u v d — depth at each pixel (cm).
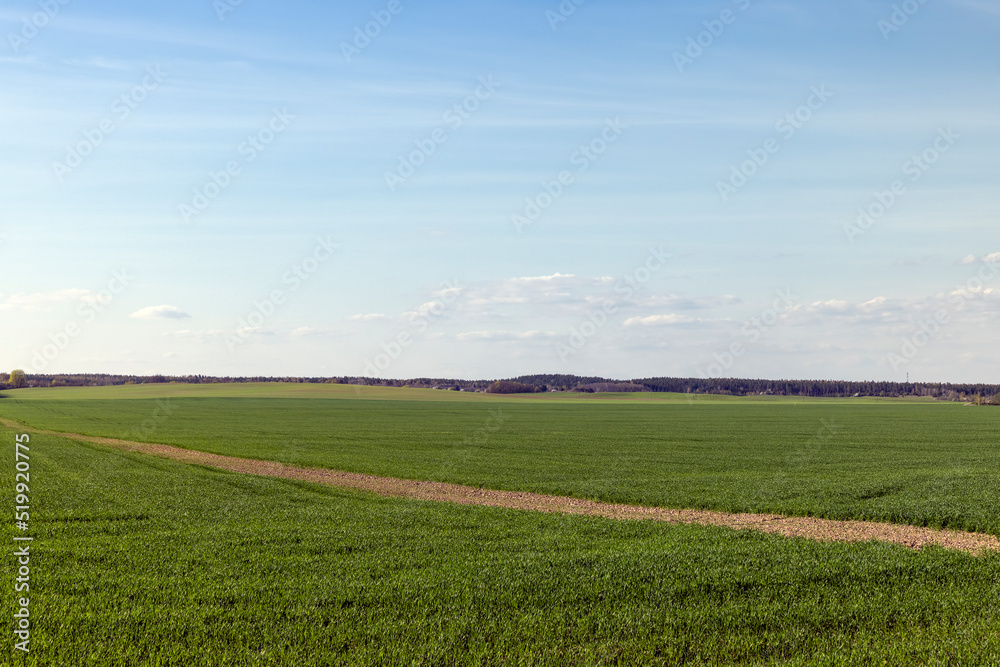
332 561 1838
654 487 3603
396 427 8162
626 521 2533
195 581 1612
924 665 1188
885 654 1226
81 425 7962
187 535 2161
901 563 1797
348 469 4369
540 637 1291
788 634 1323
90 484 3416
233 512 2652
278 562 1809
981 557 1906
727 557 1864
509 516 2625
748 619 1386
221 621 1338
